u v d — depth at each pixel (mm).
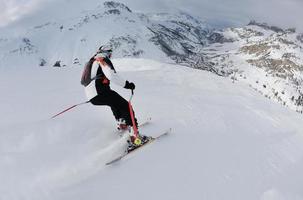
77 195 5980
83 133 8680
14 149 7629
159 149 7969
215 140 9164
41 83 18000
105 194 5930
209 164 7445
